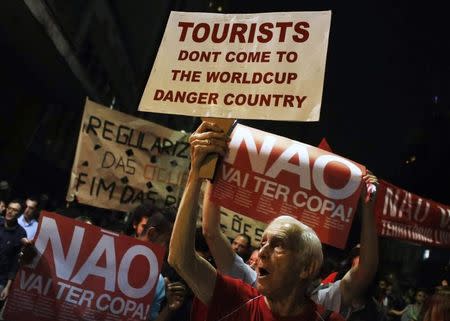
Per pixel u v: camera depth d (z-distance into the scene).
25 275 3.57
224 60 2.97
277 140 3.17
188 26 3.07
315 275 2.49
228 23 3.02
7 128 14.48
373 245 3.13
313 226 3.08
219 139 2.62
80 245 3.63
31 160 15.92
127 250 3.65
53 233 3.62
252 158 3.13
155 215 4.17
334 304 3.24
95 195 5.65
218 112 2.89
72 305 3.57
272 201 3.10
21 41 11.85
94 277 3.61
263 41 2.94
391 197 4.16
